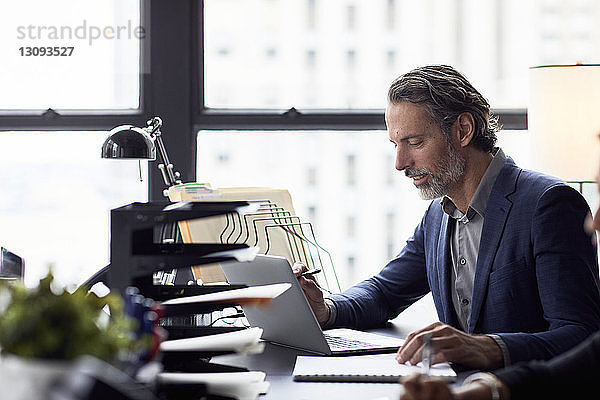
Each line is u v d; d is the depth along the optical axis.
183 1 4.13
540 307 2.37
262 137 4.27
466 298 2.54
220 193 3.11
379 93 4.30
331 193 4.34
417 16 4.29
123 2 4.16
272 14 4.25
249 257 1.88
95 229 4.30
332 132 4.30
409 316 2.94
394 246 4.40
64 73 4.19
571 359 1.65
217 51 4.23
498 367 2.02
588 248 2.29
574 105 3.63
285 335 2.29
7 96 4.19
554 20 4.27
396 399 1.74
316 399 1.74
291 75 4.28
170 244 2.01
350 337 2.40
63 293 1.30
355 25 4.29
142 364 1.44
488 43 4.27
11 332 1.21
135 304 1.46
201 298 1.94
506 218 2.39
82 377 1.17
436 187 2.51
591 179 3.64
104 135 4.25
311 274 2.62
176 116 4.15
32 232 4.30
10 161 4.25
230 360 2.12
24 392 1.18
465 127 2.48
